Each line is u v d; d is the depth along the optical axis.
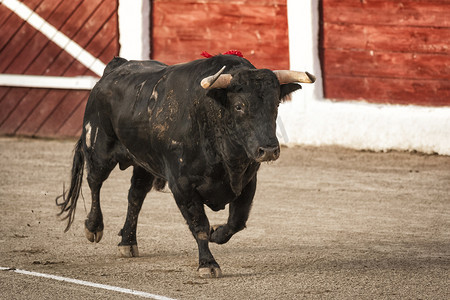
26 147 39.00
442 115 36.19
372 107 37.62
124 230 19.66
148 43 41.16
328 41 38.75
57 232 22.33
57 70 42.25
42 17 42.25
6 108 42.91
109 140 19.94
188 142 16.88
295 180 30.70
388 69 38.19
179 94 17.33
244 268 18.14
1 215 24.47
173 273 17.72
